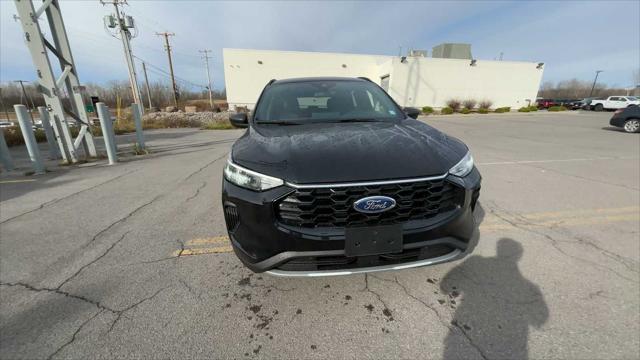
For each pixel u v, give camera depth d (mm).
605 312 1728
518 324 1659
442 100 26797
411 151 1796
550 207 3334
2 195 4027
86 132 6531
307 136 2064
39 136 10180
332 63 28438
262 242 1646
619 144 7781
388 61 25906
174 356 1497
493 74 27031
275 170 1648
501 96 27766
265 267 1668
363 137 2006
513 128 12148
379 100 2928
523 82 27828
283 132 2215
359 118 2566
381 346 1547
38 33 5543
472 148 7238
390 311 1780
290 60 27859
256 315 1769
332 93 2949
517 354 1477
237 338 1605
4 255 2467
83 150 7578
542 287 1956
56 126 5918
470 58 30297
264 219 1618
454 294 1909
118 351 1527
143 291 1993
